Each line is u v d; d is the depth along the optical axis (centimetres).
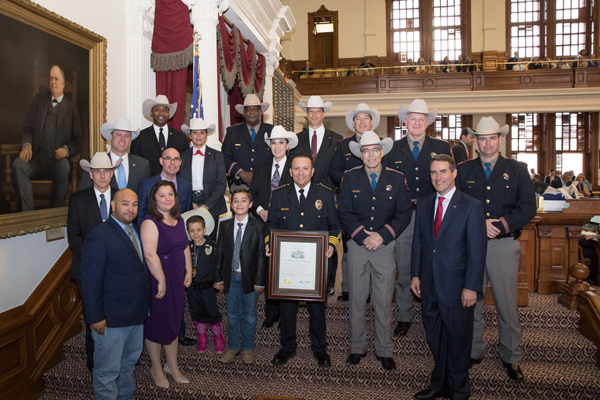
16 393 289
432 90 1287
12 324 283
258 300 368
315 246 267
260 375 307
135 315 253
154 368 288
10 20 273
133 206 251
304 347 329
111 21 388
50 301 325
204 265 315
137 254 257
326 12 1473
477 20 1413
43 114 302
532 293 390
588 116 1356
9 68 273
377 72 1431
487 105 1253
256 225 303
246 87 550
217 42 445
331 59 1495
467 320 262
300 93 1318
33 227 293
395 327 346
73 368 319
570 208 389
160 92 419
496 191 289
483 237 256
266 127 401
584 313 321
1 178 269
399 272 329
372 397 283
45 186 305
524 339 314
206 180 345
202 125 342
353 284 297
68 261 343
